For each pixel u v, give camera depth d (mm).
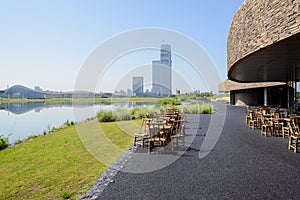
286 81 17281
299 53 6141
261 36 5031
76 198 2930
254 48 5434
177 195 2902
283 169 3889
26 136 9500
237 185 3197
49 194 3145
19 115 19062
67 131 9828
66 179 3725
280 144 6004
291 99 18469
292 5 3791
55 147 6488
